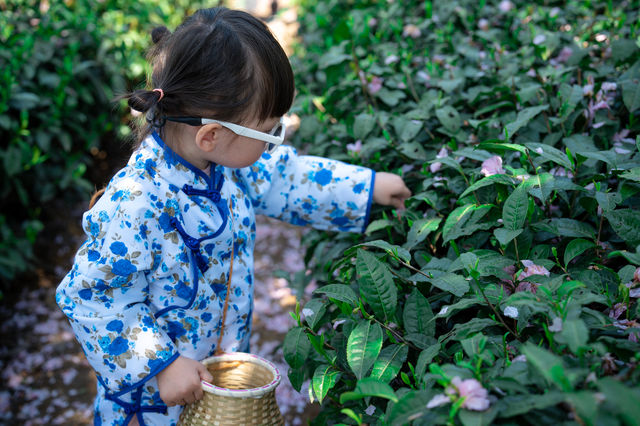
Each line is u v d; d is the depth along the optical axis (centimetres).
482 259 114
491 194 132
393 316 113
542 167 144
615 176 140
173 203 127
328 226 164
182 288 130
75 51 337
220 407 115
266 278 335
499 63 198
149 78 132
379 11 285
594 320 94
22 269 299
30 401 256
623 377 79
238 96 119
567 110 152
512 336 105
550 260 115
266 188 154
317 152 195
